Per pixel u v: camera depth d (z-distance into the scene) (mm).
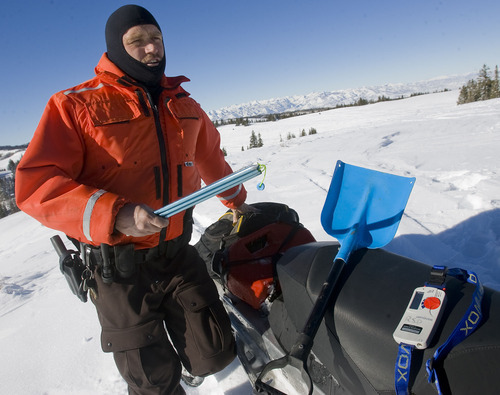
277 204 2223
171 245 1683
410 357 1013
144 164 1547
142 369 1563
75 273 1682
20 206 1354
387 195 1573
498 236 2621
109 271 1547
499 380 909
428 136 8031
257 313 1806
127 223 1301
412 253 2658
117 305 1579
